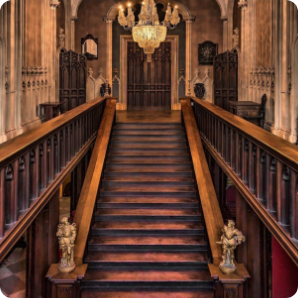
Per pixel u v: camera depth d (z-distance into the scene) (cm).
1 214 443
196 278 773
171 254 833
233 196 1580
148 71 1933
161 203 953
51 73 1573
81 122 941
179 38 1898
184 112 1280
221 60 1627
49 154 666
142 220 920
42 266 732
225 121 791
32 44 1350
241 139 690
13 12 1088
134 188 1010
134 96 1939
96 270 800
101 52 1877
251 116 1309
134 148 1152
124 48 1903
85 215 866
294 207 445
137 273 791
